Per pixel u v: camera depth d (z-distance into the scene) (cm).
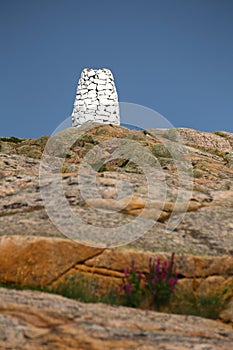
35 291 1034
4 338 767
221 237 1276
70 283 1106
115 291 1086
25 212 1329
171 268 1115
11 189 1473
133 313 962
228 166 2244
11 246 1141
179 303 1081
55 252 1136
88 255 1141
